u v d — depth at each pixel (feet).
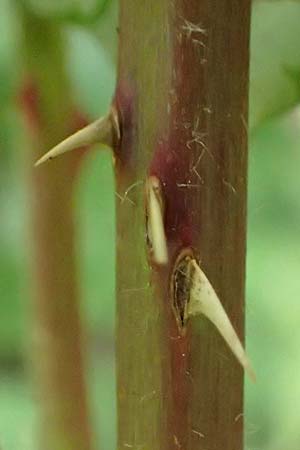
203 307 0.39
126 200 0.40
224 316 0.39
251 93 0.50
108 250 0.78
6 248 0.74
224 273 0.40
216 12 0.39
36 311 0.58
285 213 0.78
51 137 0.56
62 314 0.58
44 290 0.58
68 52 0.55
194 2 0.39
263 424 0.70
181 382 0.40
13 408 0.73
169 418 0.40
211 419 0.41
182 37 0.39
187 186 0.39
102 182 0.75
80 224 0.58
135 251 0.40
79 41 0.57
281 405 0.68
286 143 0.76
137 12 0.39
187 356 0.40
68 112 0.55
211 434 0.41
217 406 0.41
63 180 0.57
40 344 0.58
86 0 0.50
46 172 0.57
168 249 0.39
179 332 0.40
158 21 0.39
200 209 0.39
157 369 0.40
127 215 0.40
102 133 0.40
